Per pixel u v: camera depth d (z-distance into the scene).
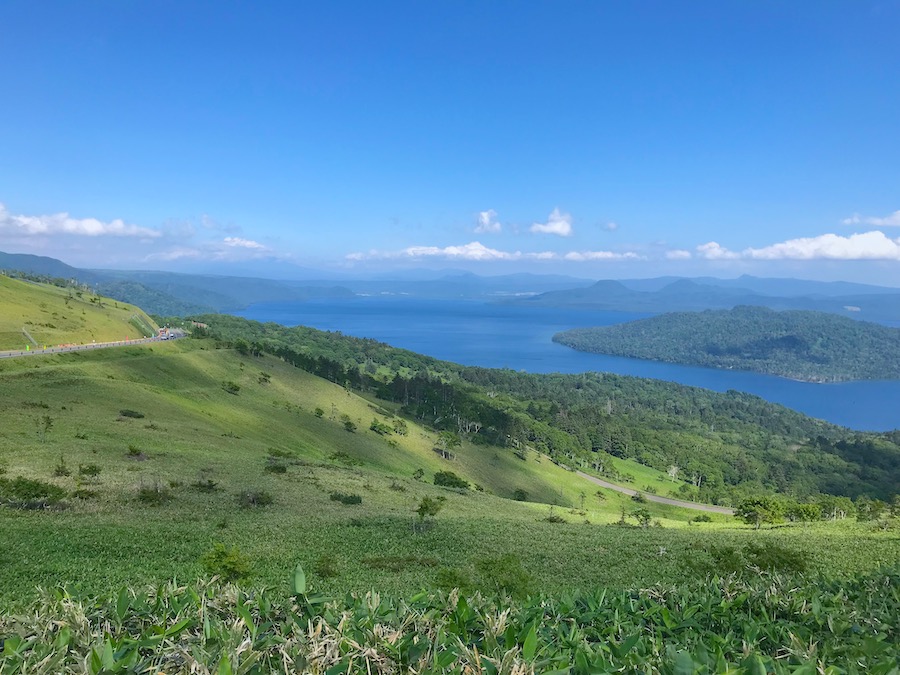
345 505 55.06
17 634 4.04
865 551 43.72
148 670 3.65
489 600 5.61
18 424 56.41
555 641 4.60
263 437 86.50
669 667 3.84
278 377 134.12
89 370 86.62
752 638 4.78
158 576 27.03
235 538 37.69
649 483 165.62
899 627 5.43
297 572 5.18
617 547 45.78
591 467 176.00
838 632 5.21
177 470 53.56
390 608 4.89
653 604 5.82
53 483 43.06
